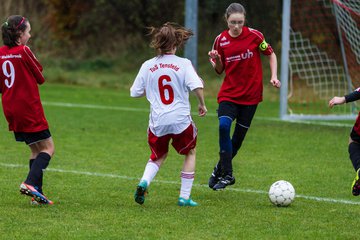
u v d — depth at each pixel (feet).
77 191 62.44
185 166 56.54
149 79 55.21
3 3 232.94
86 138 100.42
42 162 55.42
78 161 80.43
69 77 210.59
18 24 54.65
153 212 53.42
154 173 55.16
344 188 66.08
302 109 144.36
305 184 67.97
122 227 48.37
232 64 62.39
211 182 62.59
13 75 54.34
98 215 52.06
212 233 46.88
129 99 165.27
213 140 100.42
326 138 103.40
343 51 126.41
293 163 81.00
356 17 120.37
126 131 108.78
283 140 100.78
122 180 68.74
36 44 234.99
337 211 55.01
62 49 237.66
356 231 48.29
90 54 237.66
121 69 228.43
